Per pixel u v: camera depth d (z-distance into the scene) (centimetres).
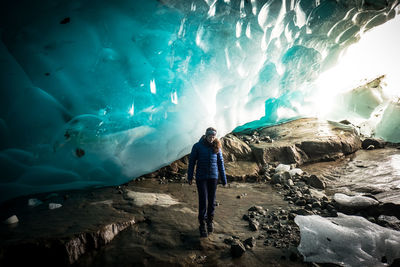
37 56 421
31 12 398
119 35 473
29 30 406
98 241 283
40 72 430
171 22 500
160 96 550
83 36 446
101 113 494
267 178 531
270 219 345
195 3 499
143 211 367
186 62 554
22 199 423
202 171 308
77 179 471
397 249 253
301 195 422
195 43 550
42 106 440
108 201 407
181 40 532
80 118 471
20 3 385
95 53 465
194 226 326
